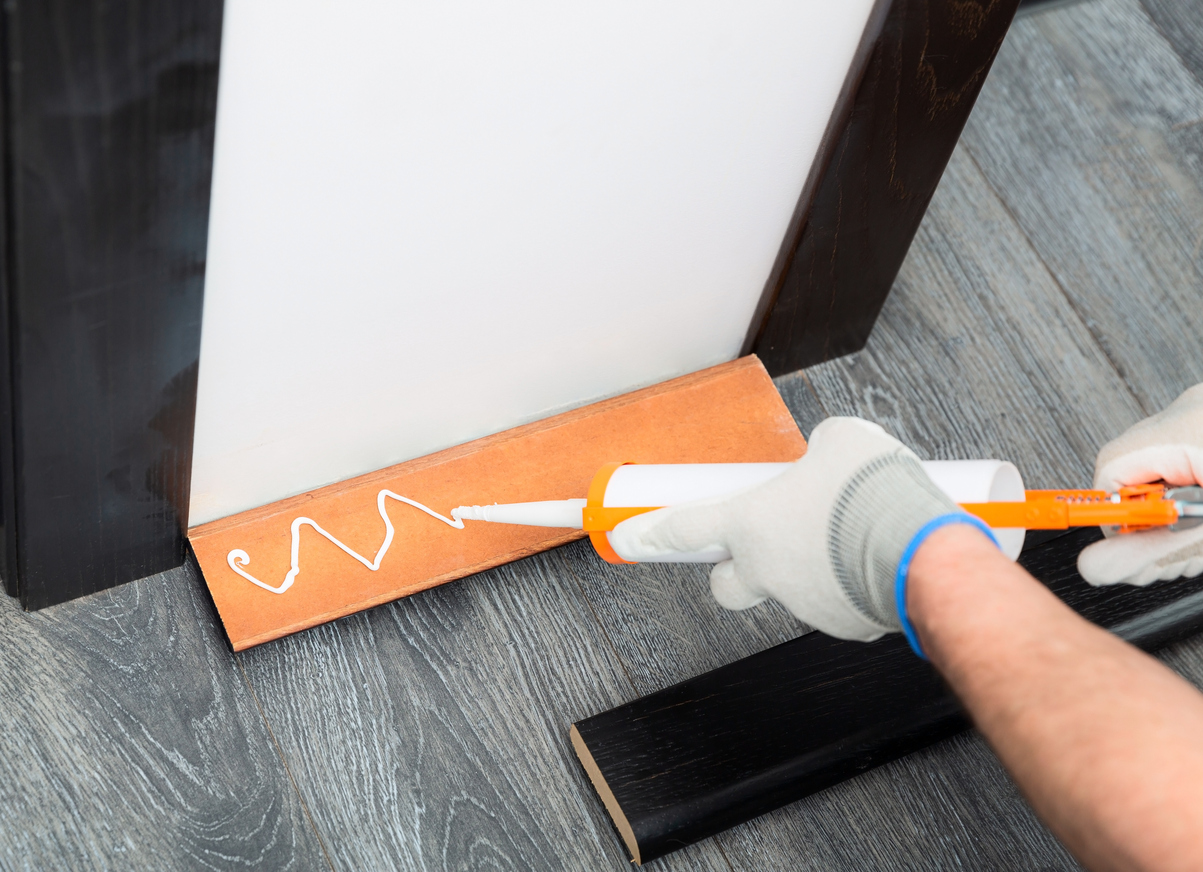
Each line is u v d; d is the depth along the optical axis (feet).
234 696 3.25
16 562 3.03
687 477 2.69
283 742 3.21
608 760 3.14
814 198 3.28
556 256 3.06
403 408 3.36
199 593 3.40
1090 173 4.62
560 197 2.85
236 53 2.06
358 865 3.06
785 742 3.18
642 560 2.68
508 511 2.90
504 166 2.65
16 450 2.59
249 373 2.89
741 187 3.18
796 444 3.81
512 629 3.47
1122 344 4.26
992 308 4.29
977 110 4.70
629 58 2.56
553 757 3.28
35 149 1.92
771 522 2.30
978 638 1.79
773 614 3.59
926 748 3.40
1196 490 2.40
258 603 3.32
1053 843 3.30
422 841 3.12
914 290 4.29
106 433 2.68
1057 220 4.50
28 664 3.20
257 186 2.36
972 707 1.78
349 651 3.36
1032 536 3.76
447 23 2.24
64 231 2.10
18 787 3.03
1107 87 4.82
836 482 2.20
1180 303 4.38
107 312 2.34
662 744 3.16
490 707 3.34
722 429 3.80
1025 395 4.12
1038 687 1.70
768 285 3.67
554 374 3.58
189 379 2.68
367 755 3.22
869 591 2.10
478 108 2.46
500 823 3.17
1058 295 4.34
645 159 2.88
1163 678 1.71
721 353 3.94
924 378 4.13
